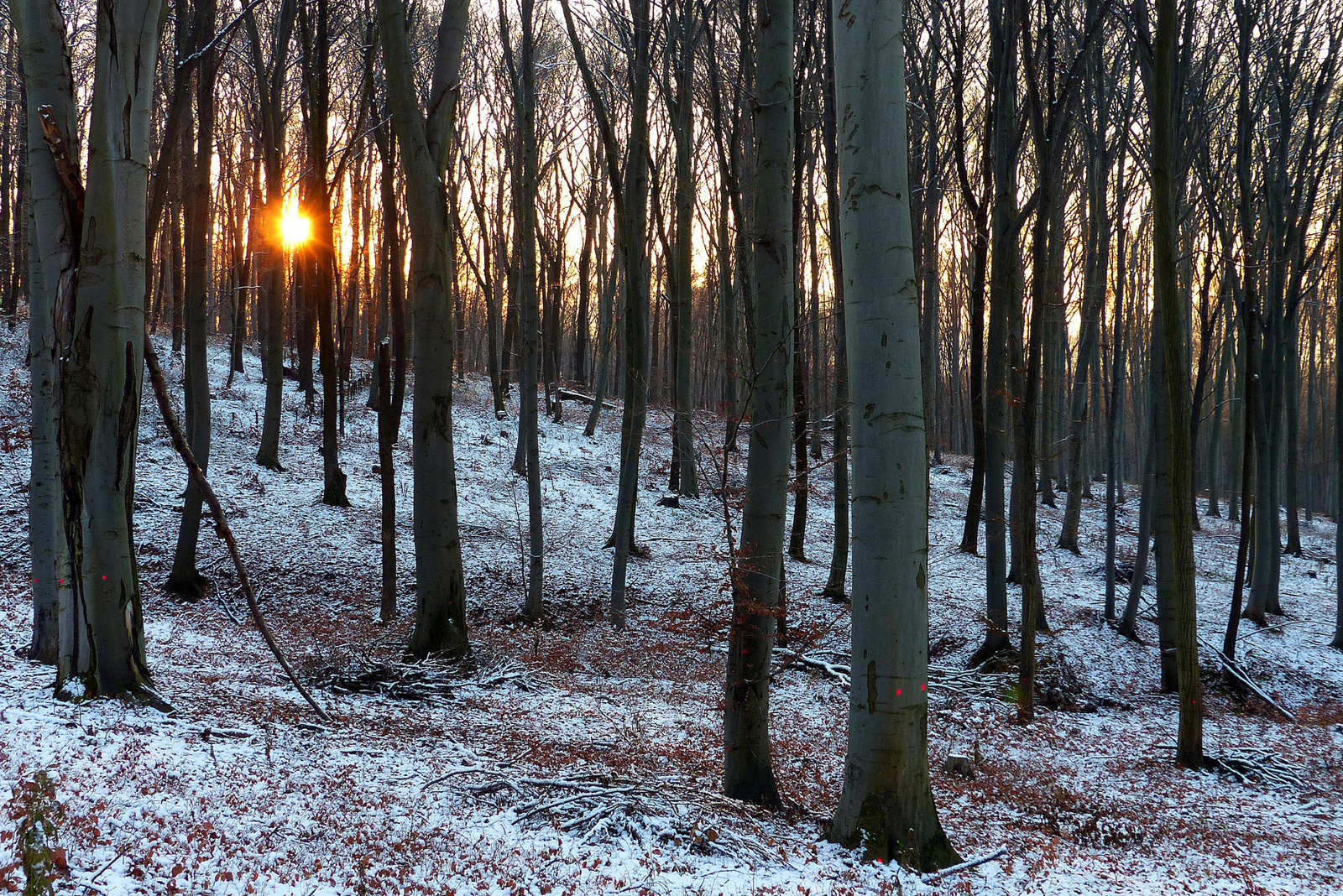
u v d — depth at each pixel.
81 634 7.87
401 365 25.05
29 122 7.83
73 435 7.82
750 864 5.63
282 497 19.80
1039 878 6.22
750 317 7.65
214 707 8.57
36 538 9.60
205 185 16.06
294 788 6.34
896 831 5.81
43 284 9.38
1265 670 16.73
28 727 6.65
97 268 7.80
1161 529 15.62
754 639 7.50
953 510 27.77
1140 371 40.19
